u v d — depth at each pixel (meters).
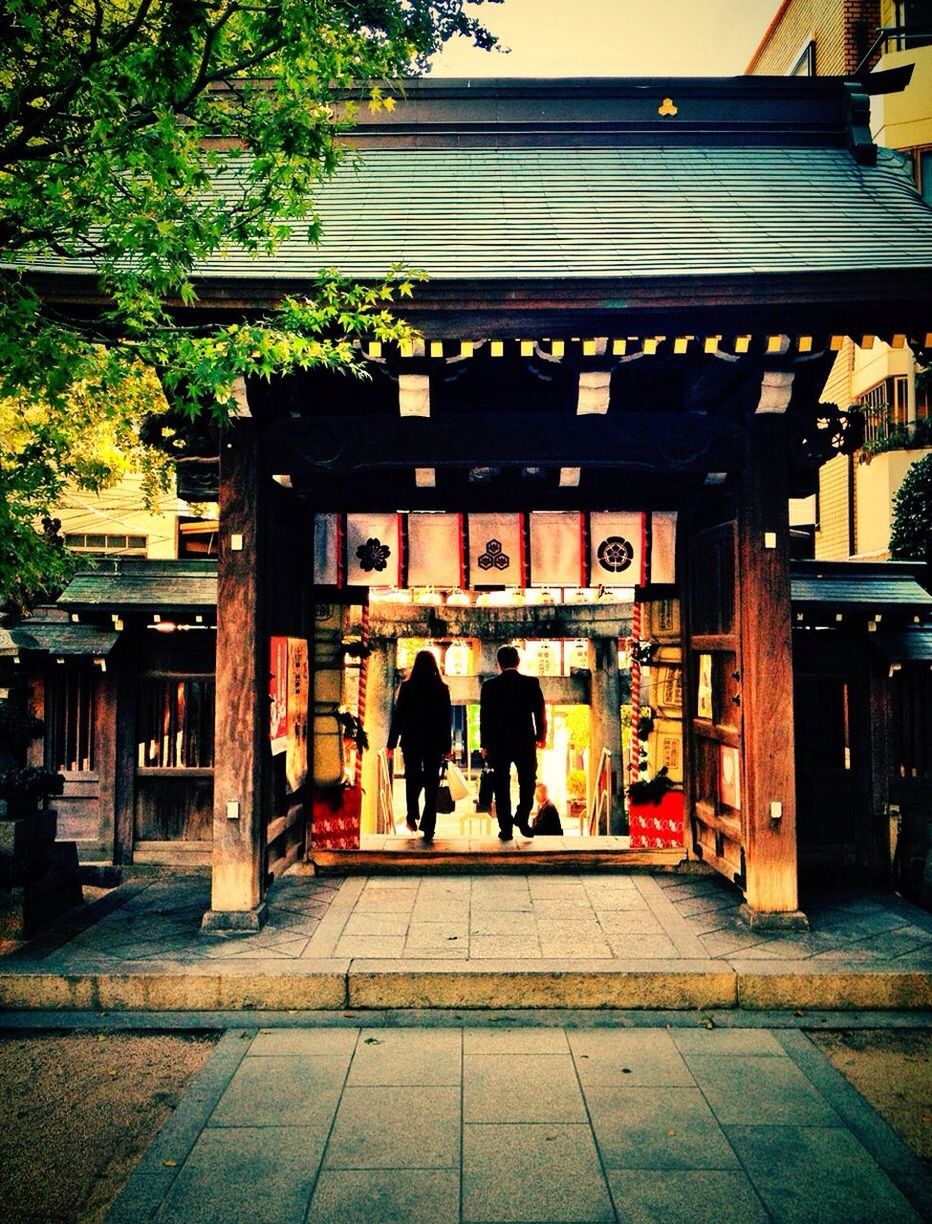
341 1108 4.16
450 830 13.42
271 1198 3.48
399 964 5.46
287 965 5.44
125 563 8.05
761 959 5.54
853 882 7.56
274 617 6.73
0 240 4.11
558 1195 3.50
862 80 7.74
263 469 6.31
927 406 13.34
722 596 6.98
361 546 7.87
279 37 4.06
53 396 3.81
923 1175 3.64
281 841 7.14
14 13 3.82
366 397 7.60
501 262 5.77
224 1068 4.57
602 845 7.95
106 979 5.32
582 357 5.88
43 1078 4.55
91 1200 3.54
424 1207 3.43
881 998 5.31
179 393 5.86
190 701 7.95
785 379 5.87
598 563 7.89
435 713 8.23
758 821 6.14
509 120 7.59
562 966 5.41
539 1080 4.45
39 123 4.01
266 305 5.43
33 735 6.43
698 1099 4.25
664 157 7.39
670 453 6.36
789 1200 3.47
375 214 6.53
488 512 7.93
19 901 5.95
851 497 15.38
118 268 5.38
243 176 6.91
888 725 7.65
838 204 6.69
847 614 7.48
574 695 13.07
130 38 3.92
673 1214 3.38
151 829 7.91
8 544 4.38
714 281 5.32
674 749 8.25
